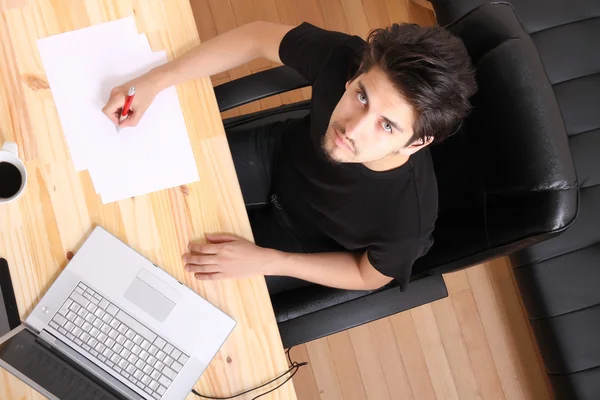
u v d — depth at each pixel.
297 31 1.12
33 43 1.01
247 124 1.31
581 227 1.46
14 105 1.00
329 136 0.94
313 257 1.11
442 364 1.80
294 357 1.74
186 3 1.06
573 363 1.44
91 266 0.97
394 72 0.79
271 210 1.33
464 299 1.84
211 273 1.00
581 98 1.52
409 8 1.93
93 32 1.03
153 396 0.95
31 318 0.95
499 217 0.97
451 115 0.83
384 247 1.04
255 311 1.01
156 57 1.04
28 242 0.98
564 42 1.54
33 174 0.99
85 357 0.95
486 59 0.95
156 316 0.97
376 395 1.76
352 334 1.78
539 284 1.46
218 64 1.08
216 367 0.99
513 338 1.85
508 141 0.93
